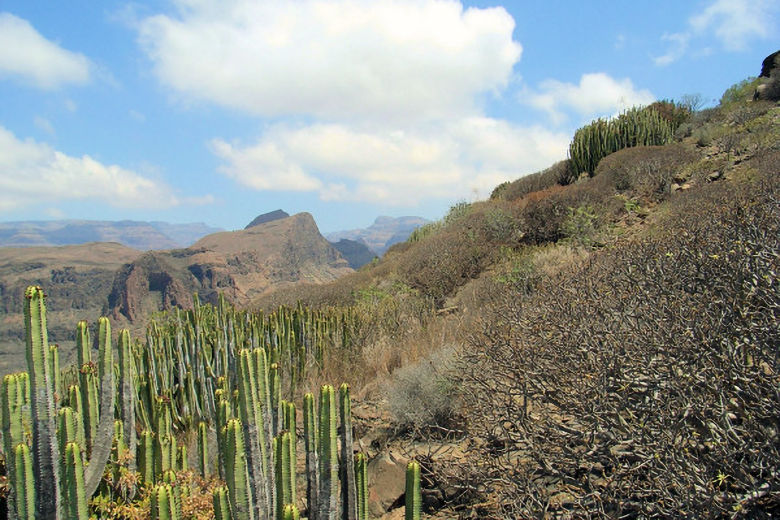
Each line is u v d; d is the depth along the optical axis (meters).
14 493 2.14
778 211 4.11
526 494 2.55
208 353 5.97
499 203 14.73
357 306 9.58
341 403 2.63
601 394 2.58
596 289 3.71
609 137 15.41
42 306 2.21
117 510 2.56
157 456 2.96
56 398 2.79
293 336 6.62
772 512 2.04
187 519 2.72
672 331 2.67
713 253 3.36
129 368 3.12
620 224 9.13
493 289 7.52
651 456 2.20
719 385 2.23
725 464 2.09
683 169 11.12
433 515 3.16
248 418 2.40
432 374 4.29
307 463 2.64
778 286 2.68
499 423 3.00
